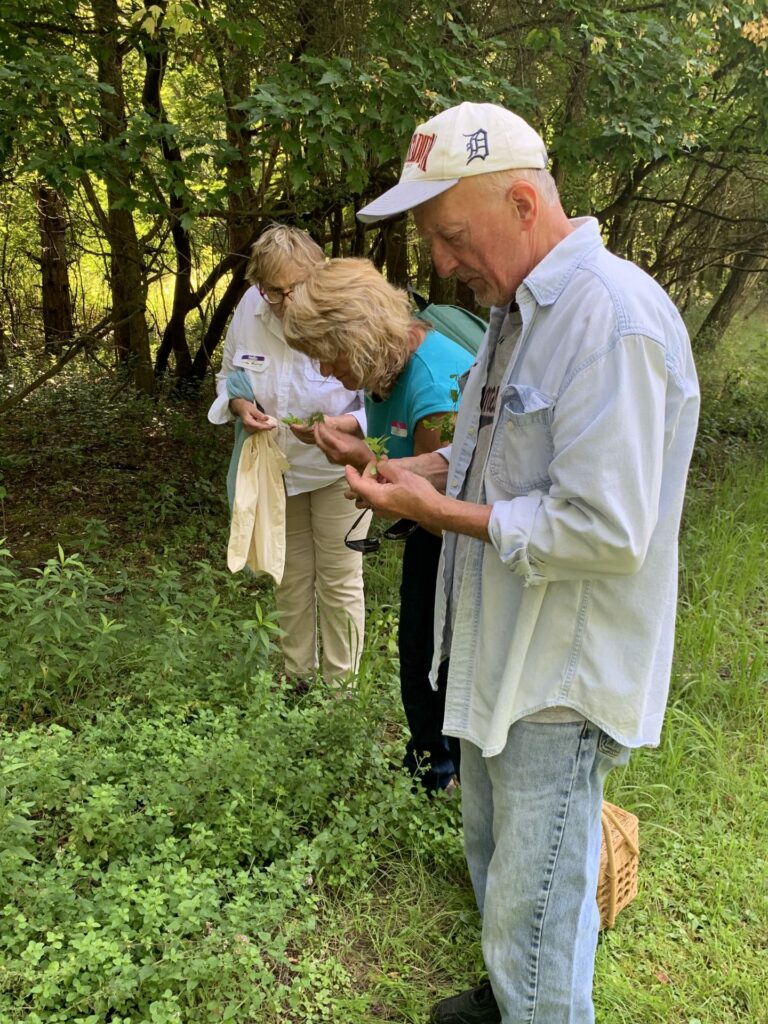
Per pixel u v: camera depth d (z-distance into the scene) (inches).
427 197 58.1
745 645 148.3
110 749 103.3
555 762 63.5
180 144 171.9
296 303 84.5
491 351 68.5
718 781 119.0
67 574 126.5
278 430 117.5
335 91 153.1
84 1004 73.5
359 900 94.4
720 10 206.4
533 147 58.6
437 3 163.6
